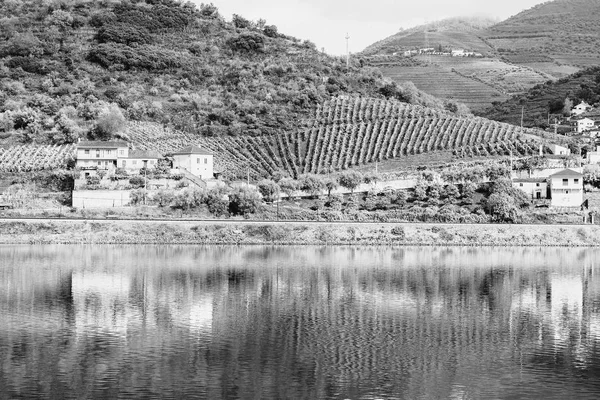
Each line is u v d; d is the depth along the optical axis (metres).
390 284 181.75
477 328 142.00
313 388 108.38
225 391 106.62
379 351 125.94
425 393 107.62
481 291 176.00
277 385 109.25
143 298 160.88
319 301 161.62
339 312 152.25
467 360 122.06
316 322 143.88
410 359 122.12
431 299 166.50
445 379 113.12
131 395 104.62
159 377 111.38
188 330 136.38
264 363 118.50
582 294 174.75
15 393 104.56
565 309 159.25
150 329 136.50
